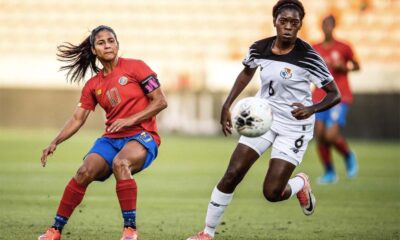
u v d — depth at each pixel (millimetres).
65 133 20469
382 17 83250
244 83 21391
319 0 83062
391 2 83250
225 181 20719
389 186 37906
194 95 74250
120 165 19266
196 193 33969
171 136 73375
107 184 37469
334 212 28375
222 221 25891
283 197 22719
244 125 19812
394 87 70062
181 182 38562
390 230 24062
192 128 74312
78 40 86625
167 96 74688
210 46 85125
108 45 19891
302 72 20531
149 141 20078
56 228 19766
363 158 53844
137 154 19656
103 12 87188
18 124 75062
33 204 29156
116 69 20234
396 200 32188
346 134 69750
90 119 75688
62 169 43781
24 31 87000
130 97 20094
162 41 85688
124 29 86375
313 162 53844
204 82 75062
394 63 82000
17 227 23234
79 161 48969
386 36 82875
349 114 69562
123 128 20047
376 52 82375
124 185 19219
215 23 86000
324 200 32125
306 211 23969
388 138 69000
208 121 74062
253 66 21000
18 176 39906
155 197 32469
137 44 85688
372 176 43000
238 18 86062
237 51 84375
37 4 87750
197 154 55219
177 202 30781
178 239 21828
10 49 86625
